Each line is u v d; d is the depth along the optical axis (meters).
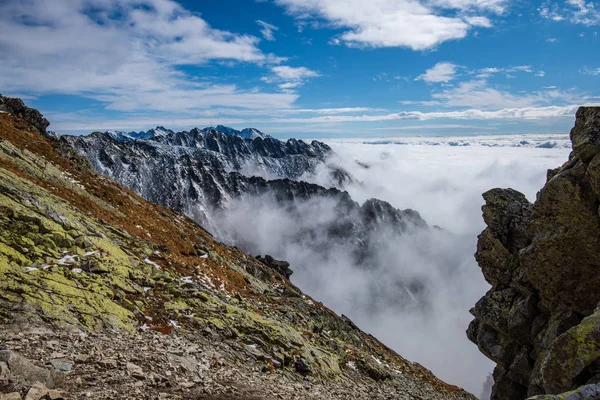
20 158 38.03
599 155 23.34
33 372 11.34
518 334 30.80
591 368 16.52
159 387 13.85
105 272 23.34
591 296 26.27
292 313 37.12
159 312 22.44
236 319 25.77
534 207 28.31
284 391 18.25
